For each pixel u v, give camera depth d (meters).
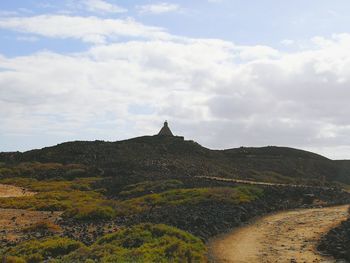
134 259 21.58
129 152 112.06
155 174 85.56
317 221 40.25
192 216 38.28
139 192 65.25
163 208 46.00
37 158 110.06
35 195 63.38
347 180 122.31
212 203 48.12
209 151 126.44
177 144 123.75
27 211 47.91
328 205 54.56
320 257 25.84
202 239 30.05
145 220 37.72
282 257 26.00
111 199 62.34
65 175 90.62
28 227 35.81
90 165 100.31
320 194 61.47
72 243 26.80
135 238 27.08
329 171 129.12
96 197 63.91
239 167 114.62
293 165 125.31
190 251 24.23
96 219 41.22
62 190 71.56
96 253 23.42
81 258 23.03
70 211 44.12
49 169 96.44
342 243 28.11
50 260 22.69
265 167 119.38
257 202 51.53
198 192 55.41
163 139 129.25
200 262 23.03
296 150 145.75
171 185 67.94
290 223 39.62
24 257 23.95
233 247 28.92
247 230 35.84
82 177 88.94
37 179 89.19
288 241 31.02
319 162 133.75
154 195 57.22
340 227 34.25
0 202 54.91
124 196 64.56
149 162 101.06
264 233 34.44
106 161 103.50
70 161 105.56
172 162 102.75
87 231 34.25
